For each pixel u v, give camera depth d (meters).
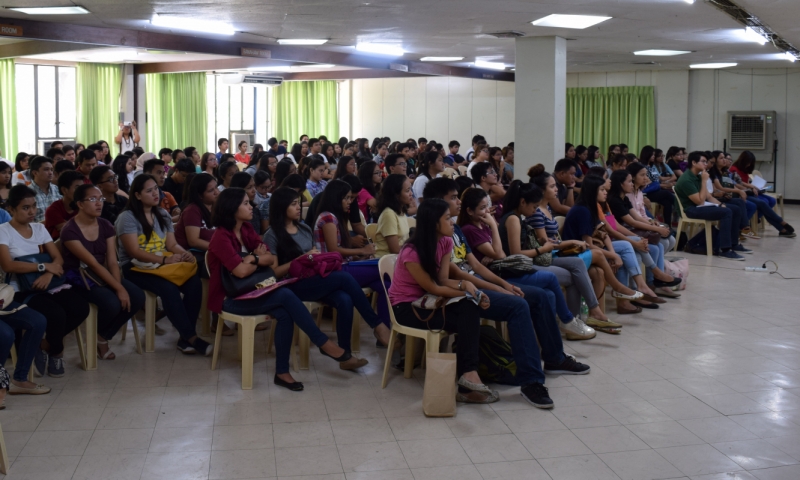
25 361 3.60
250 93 14.95
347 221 4.61
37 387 3.62
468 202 4.27
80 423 3.27
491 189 5.75
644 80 13.65
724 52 10.12
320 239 4.45
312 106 15.61
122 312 4.08
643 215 6.41
